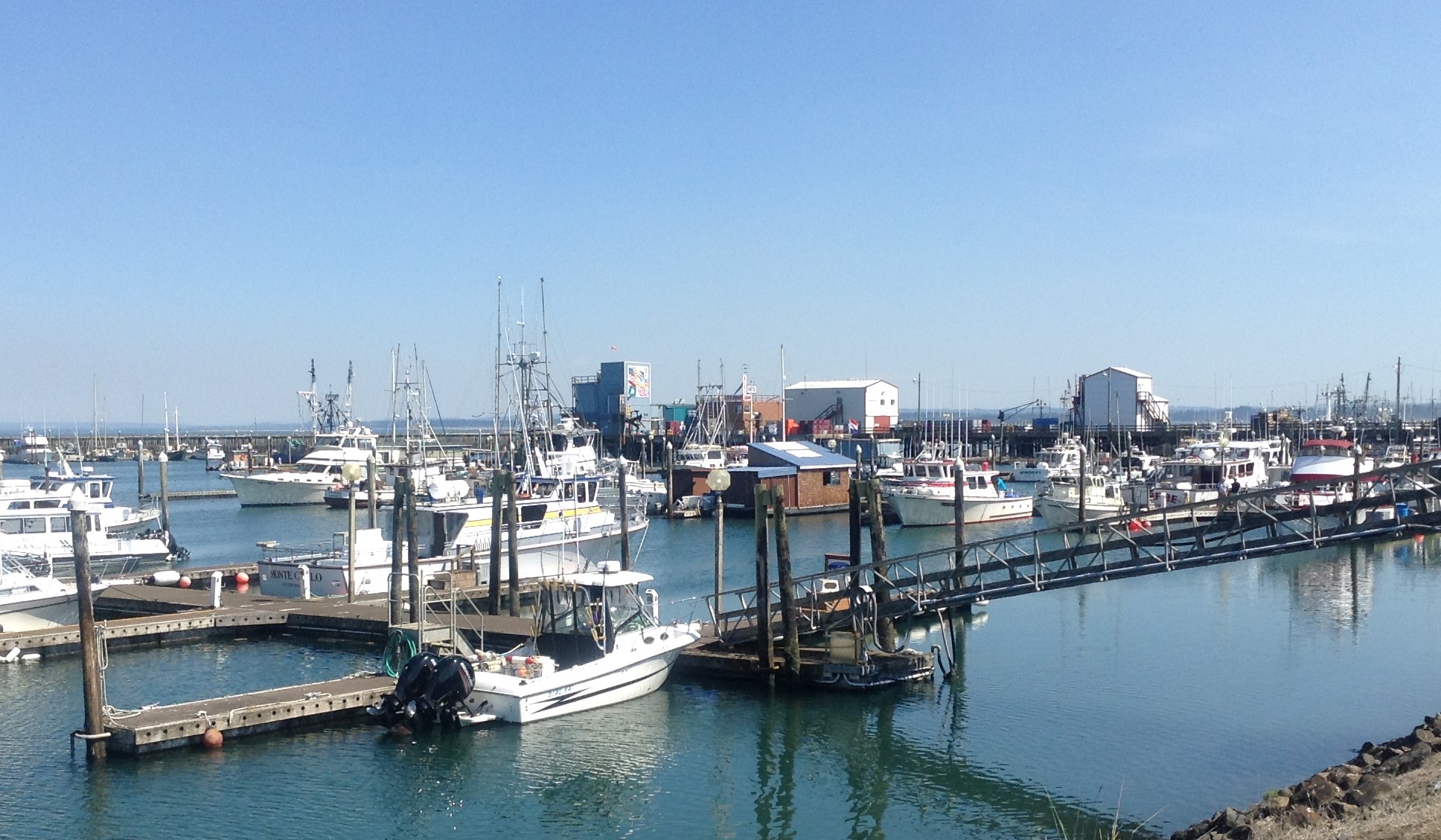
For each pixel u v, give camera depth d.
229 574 56.75
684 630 35.34
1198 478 85.38
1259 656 38.94
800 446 105.88
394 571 41.19
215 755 28.00
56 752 28.22
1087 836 23.48
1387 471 29.42
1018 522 89.06
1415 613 47.03
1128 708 32.47
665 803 26.00
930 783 27.00
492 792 26.34
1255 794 25.28
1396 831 17.17
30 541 53.09
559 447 112.12
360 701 30.94
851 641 34.56
